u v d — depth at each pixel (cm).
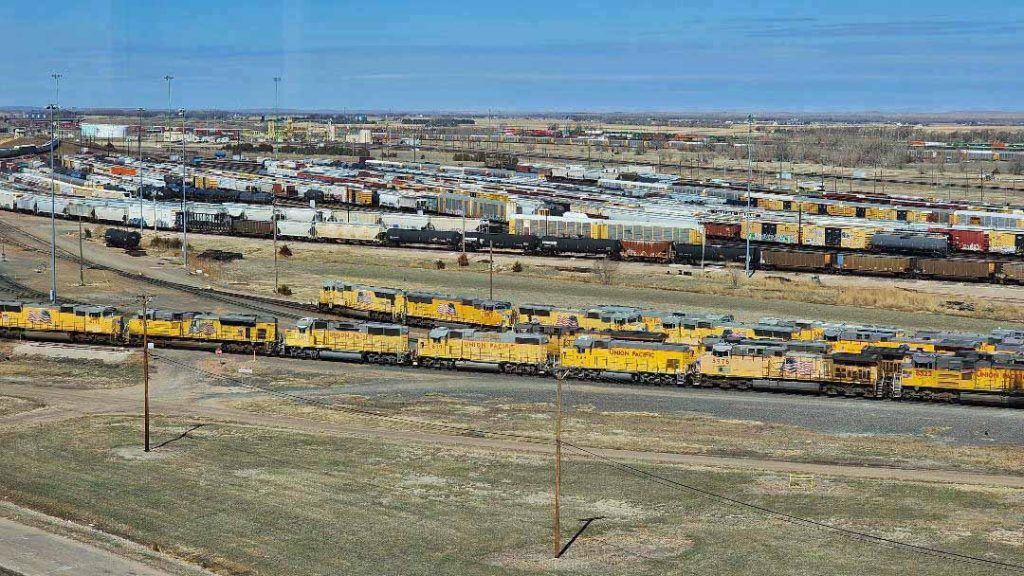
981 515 5644
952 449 6781
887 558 5119
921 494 5966
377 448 6838
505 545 5309
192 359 9381
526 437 7075
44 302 11025
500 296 12394
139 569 4978
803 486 6106
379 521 5612
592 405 7881
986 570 4972
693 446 6881
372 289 11106
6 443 6938
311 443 6944
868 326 9875
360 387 8419
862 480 6197
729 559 5134
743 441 6981
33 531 5447
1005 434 7106
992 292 12700
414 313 10838
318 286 13025
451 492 6050
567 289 12850
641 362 8500
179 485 6156
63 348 9756
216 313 10606
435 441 6981
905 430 7212
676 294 12544
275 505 5841
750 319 11062
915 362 7919
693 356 8512
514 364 8850
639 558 5156
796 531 5469
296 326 9950
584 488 6119
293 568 5025
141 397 8150
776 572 4978
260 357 9500
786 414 7619
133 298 11875
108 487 6125
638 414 7619
